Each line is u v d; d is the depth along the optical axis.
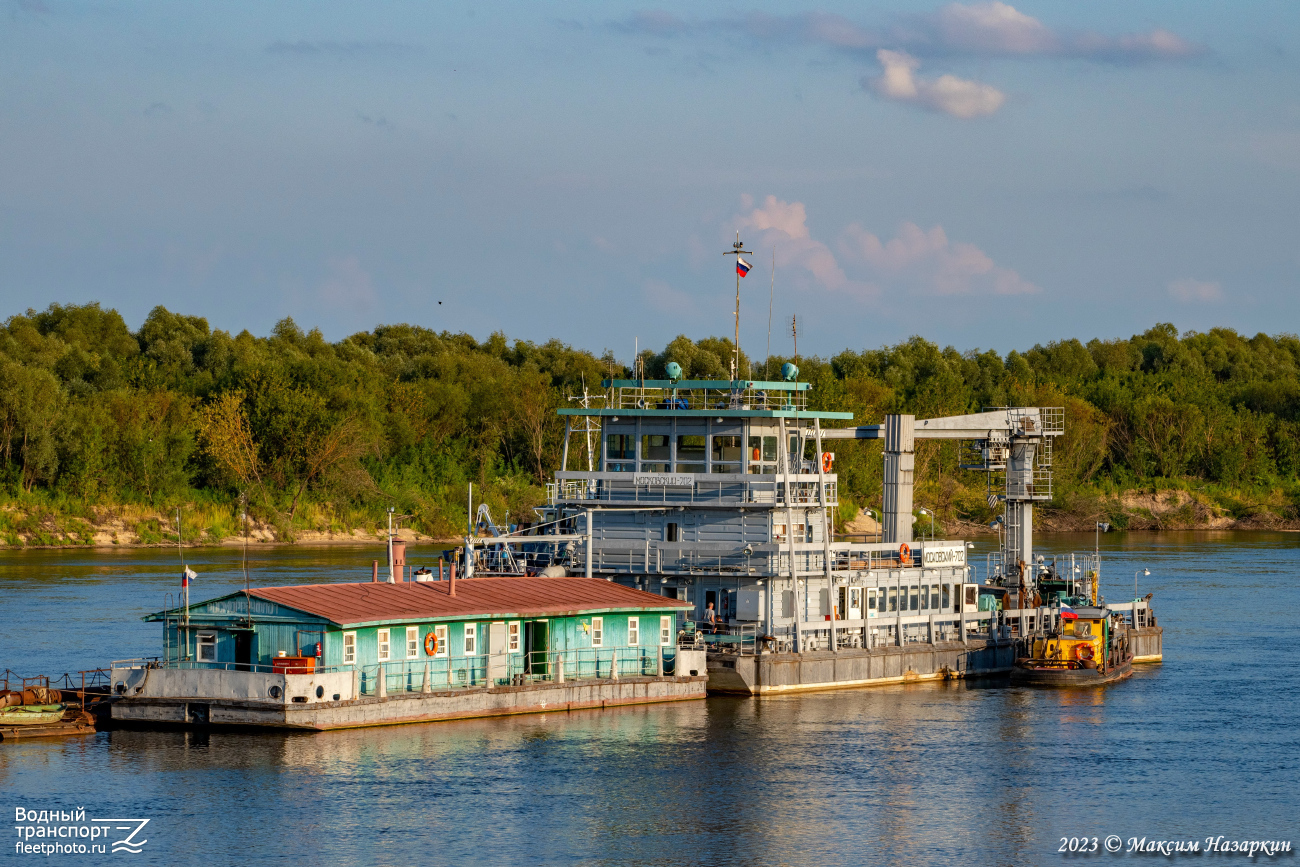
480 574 161.75
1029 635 181.62
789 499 152.25
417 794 114.62
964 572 177.75
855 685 161.25
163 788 114.06
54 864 98.62
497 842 104.88
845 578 162.12
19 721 127.00
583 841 105.81
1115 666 175.00
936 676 169.38
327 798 112.81
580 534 159.38
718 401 167.00
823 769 127.00
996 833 110.50
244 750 123.69
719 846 105.81
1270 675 180.38
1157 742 140.25
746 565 154.75
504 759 124.81
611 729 136.88
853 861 103.62
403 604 135.12
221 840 103.81
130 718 131.88
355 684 129.75
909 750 134.75
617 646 148.12
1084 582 195.00
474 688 136.75
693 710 146.25
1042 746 137.88
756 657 152.50
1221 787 124.12
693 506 156.25
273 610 129.25
